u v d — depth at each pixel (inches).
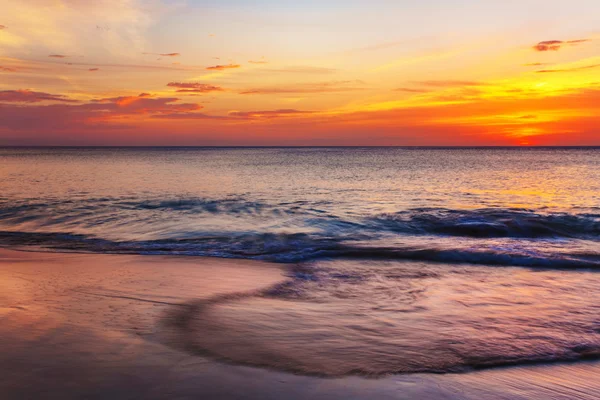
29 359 185.5
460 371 191.5
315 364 193.5
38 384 163.5
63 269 386.0
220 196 1094.4
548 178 1732.3
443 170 2362.2
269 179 1721.2
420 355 208.1
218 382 171.6
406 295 323.0
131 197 1047.0
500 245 533.6
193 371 181.0
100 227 665.6
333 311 279.6
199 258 454.9
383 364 196.1
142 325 238.1
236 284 349.7
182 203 930.1
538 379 185.8
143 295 304.2
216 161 3858.3
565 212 788.6
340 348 214.5
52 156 5482.3
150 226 674.2
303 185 1448.1
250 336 228.2
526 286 350.3
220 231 635.5
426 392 169.8
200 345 211.6
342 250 490.9
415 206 916.0
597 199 1045.8
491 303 302.0
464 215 743.1
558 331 245.9
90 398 154.4
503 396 169.0
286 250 499.8
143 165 2992.1
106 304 276.8
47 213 784.9
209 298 303.0
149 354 197.2
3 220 719.1
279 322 254.4
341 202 981.2
